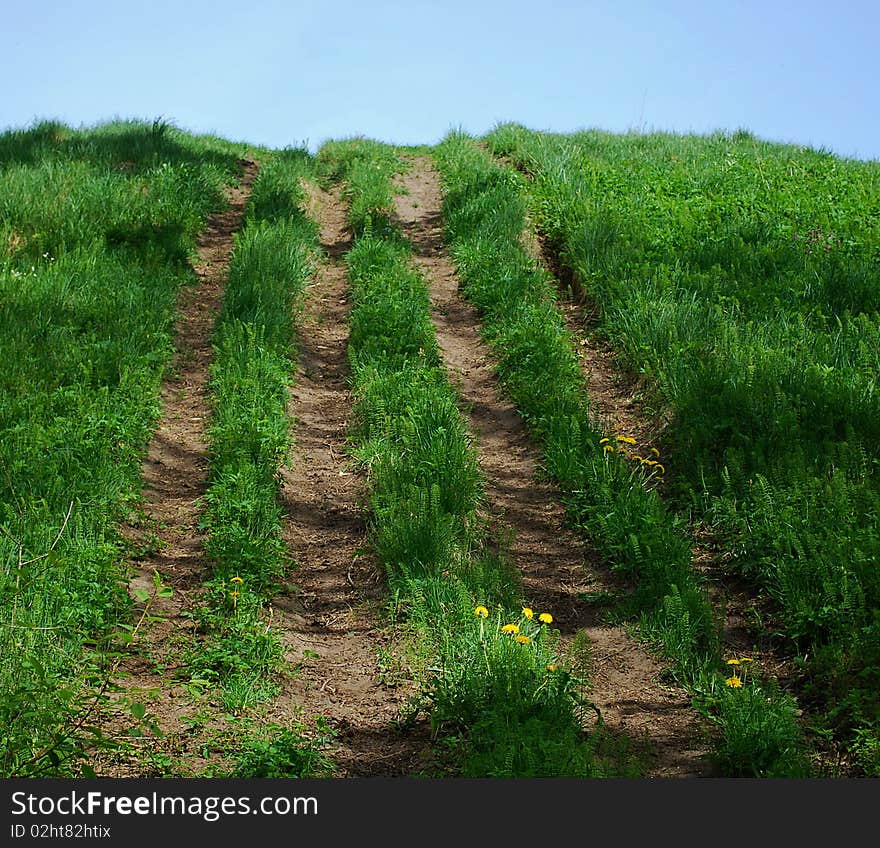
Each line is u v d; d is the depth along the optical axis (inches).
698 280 465.7
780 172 730.2
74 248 509.4
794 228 548.7
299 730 198.2
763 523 272.2
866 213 591.2
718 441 327.3
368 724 205.0
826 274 459.5
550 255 565.9
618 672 228.4
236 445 327.3
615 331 441.4
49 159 678.5
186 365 415.5
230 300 458.6
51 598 219.5
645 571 264.7
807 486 276.8
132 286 462.6
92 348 385.1
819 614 230.4
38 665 158.7
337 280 542.6
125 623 230.4
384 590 262.1
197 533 286.8
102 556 243.9
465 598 234.5
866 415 317.7
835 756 191.9
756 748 187.5
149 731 191.0
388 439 342.6
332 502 316.8
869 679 207.6
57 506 266.8
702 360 378.3
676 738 199.6
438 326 478.3
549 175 705.6
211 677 215.6
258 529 281.4
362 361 414.6
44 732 169.8
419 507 280.1
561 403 372.2
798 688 217.8
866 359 365.7
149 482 315.3
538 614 254.5
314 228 617.9
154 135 815.7
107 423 321.7
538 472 337.1
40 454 293.1
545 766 173.0
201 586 255.8
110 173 650.2
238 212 660.1
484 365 431.8
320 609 257.3
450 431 340.2
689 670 223.9
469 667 208.1
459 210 629.6
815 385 338.3
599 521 292.2
